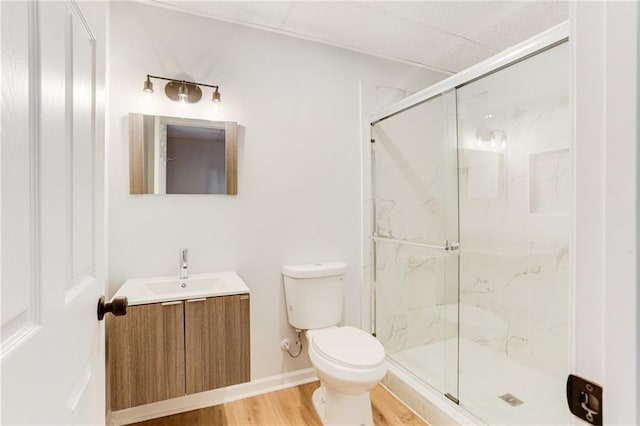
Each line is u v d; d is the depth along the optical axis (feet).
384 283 7.83
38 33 1.48
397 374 6.70
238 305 5.32
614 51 1.27
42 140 1.51
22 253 1.34
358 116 7.81
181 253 5.91
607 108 1.29
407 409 6.21
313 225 7.30
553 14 6.27
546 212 5.57
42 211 1.52
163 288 5.72
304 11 6.19
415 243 7.32
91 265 2.42
